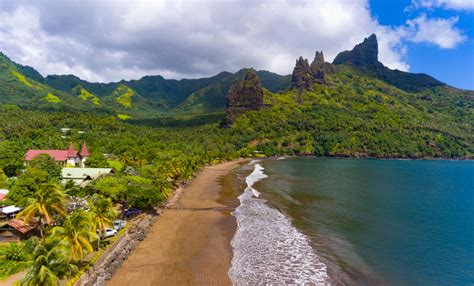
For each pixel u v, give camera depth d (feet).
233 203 258.98
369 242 171.53
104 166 339.98
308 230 190.19
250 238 176.04
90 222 129.18
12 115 645.92
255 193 300.81
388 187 348.59
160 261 144.77
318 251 158.10
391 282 127.85
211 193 299.79
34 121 610.24
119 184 215.72
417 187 354.95
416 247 165.48
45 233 145.38
